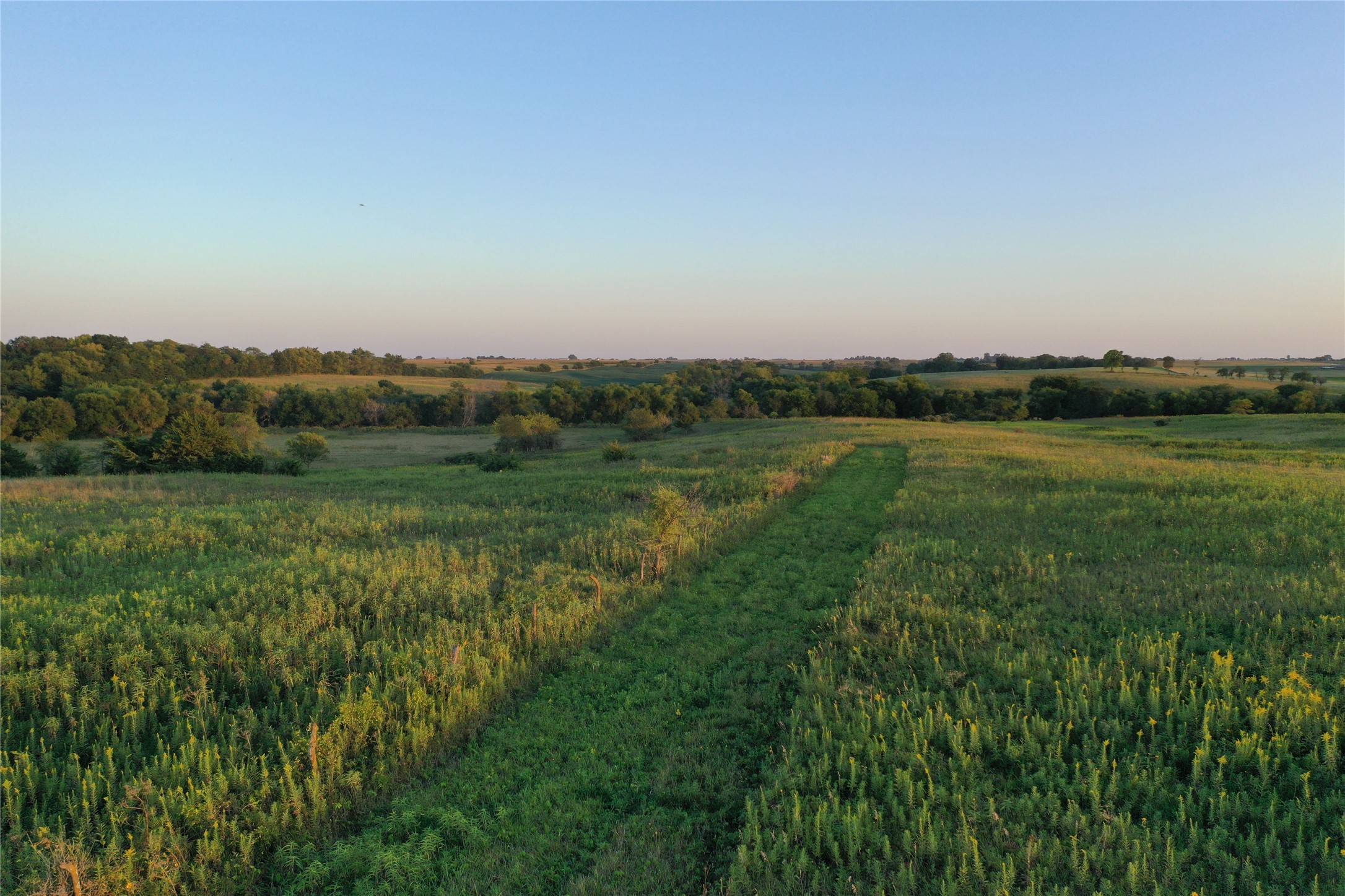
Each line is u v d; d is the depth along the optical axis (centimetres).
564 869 562
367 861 574
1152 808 575
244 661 903
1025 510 1833
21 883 506
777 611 1174
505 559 1527
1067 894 474
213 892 542
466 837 595
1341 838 515
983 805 583
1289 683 711
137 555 1495
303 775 654
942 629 991
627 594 1237
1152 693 704
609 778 686
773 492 2272
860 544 1650
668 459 3831
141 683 790
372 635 1023
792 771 653
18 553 1445
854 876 517
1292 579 1069
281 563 1395
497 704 840
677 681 906
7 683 784
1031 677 809
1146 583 1132
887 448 4022
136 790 592
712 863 560
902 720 724
